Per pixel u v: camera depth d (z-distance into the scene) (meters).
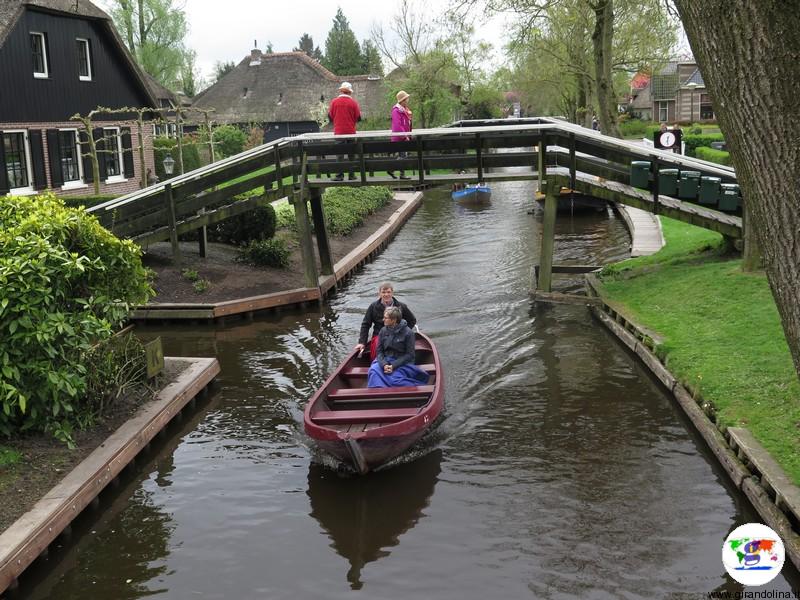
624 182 13.73
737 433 7.16
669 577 5.80
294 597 5.75
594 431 8.52
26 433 7.67
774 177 3.36
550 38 27.30
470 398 9.62
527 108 64.19
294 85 52.41
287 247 18.42
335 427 7.79
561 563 6.05
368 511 7.03
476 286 15.76
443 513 6.93
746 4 3.27
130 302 8.84
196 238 17.64
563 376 10.29
